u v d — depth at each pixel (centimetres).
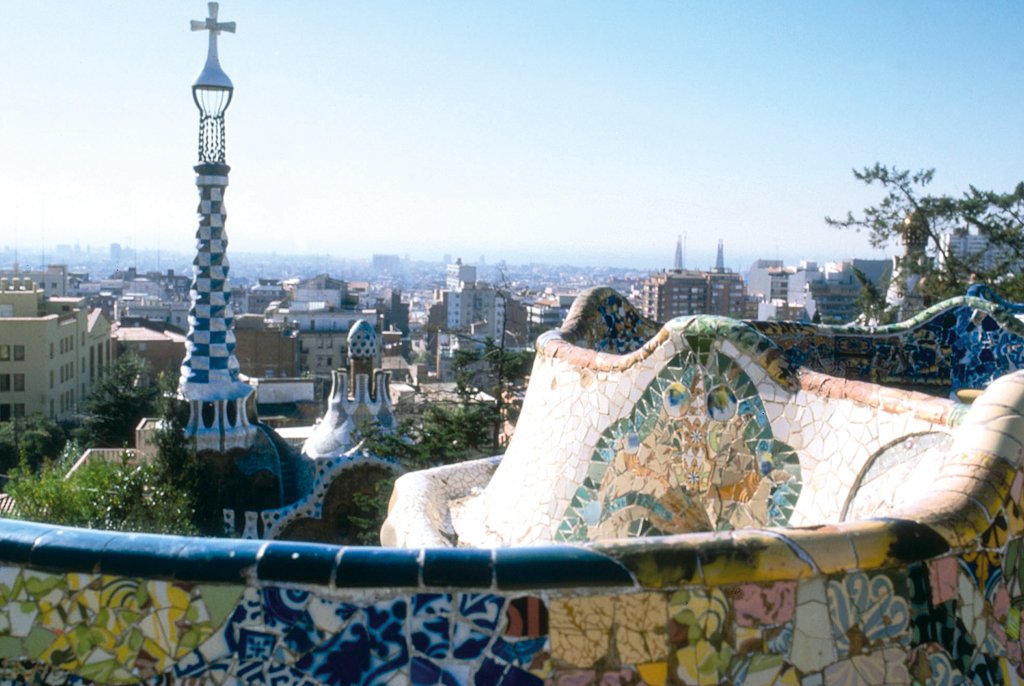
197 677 370
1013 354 884
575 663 359
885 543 373
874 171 3167
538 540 705
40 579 383
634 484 656
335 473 2872
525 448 780
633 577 359
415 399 3641
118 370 6106
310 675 365
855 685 365
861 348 901
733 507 601
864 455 538
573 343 824
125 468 2739
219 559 373
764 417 597
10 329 6606
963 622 386
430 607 364
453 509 870
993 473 410
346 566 366
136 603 376
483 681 360
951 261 3164
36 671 380
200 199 3238
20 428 5647
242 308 19938
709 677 358
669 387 644
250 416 3344
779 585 364
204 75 3122
